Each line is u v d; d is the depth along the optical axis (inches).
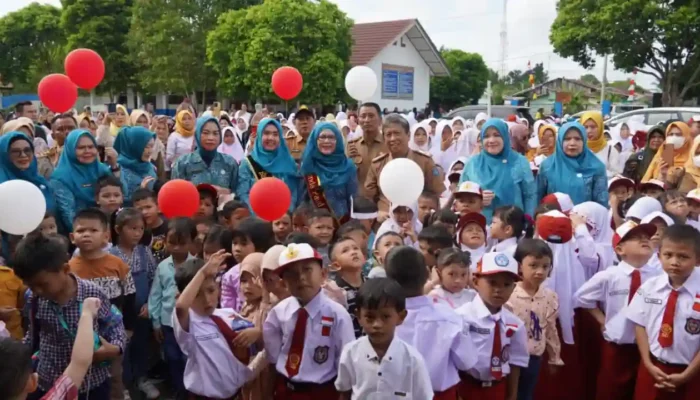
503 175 207.8
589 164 219.1
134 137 240.7
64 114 273.7
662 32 830.5
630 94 1482.5
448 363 124.3
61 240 119.3
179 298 128.2
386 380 106.0
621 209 219.0
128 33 1098.1
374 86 248.1
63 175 205.3
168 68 992.2
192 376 132.7
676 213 194.2
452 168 293.3
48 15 1446.9
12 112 410.0
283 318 127.3
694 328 136.3
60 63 1344.7
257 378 139.9
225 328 134.6
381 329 105.0
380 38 1099.9
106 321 120.5
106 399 128.6
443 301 137.6
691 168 270.1
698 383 136.6
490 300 130.6
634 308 145.7
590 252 174.9
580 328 171.8
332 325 125.2
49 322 116.6
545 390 162.1
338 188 216.1
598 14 860.6
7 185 144.1
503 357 131.6
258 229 160.9
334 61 787.4
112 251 172.1
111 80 1146.0
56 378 118.0
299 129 254.2
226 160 237.1
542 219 163.9
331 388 125.6
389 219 185.9
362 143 232.5
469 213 169.8
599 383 161.3
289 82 245.6
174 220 170.2
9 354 84.0
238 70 840.9
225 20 872.9
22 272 112.8
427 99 1243.2
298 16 776.3
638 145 425.1
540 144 293.9
